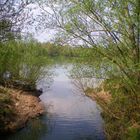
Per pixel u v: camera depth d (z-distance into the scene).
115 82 14.82
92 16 14.16
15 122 25.19
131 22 12.73
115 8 12.79
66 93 42.69
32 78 38.47
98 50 14.60
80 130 24.58
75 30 14.73
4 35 16.12
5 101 27.38
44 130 24.70
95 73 16.06
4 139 22.64
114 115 17.09
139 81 13.77
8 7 15.70
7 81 35.62
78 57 16.23
